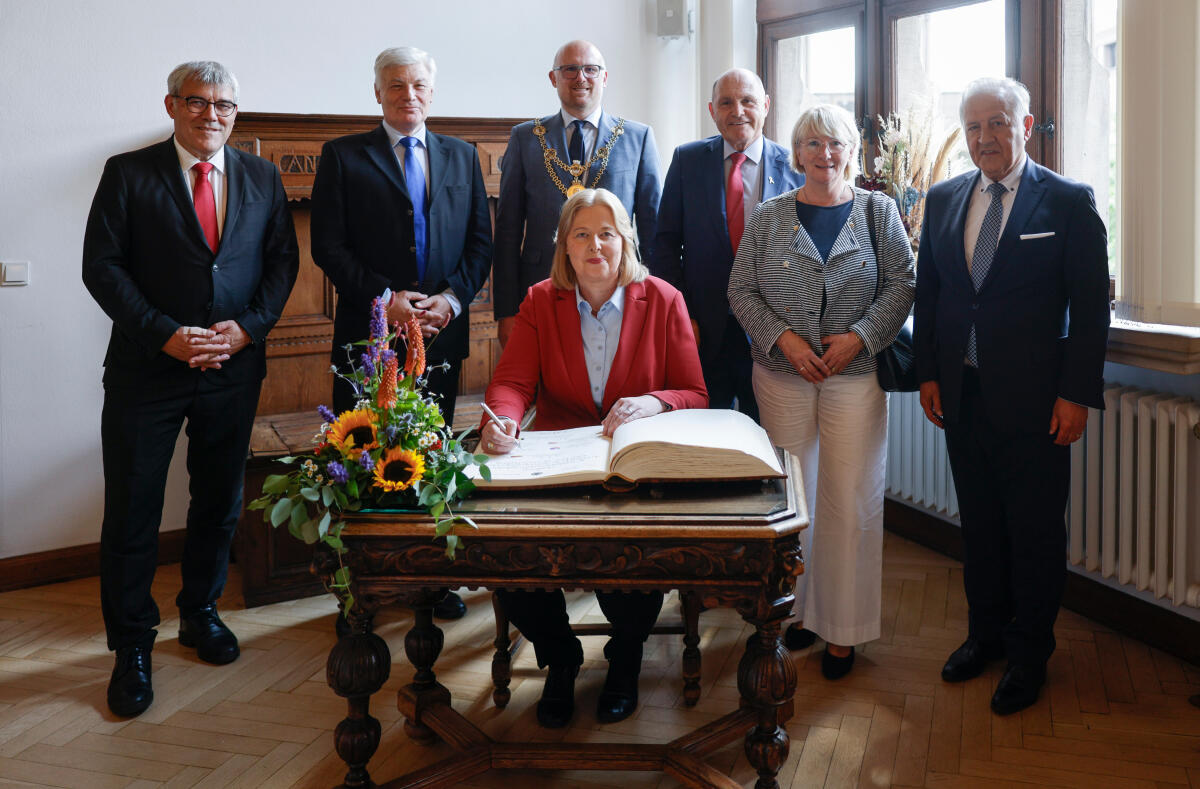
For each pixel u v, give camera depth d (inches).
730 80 136.6
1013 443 114.0
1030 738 108.7
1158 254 117.6
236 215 127.7
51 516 164.4
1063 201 109.7
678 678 125.0
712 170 139.2
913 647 132.4
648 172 149.6
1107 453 131.3
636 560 81.5
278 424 163.5
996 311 112.3
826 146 118.0
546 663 116.2
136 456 124.0
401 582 85.4
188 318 125.0
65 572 165.0
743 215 138.8
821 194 121.4
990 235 113.6
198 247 124.6
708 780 93.3
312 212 140.0
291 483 85.7
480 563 82.8
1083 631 136.2
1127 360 123.8
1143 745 106.5
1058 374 111.3
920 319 121.9
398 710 114.9
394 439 86.0
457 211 142.3
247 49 169.5
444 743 110.9
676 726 113.0
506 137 179.0
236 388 130.3
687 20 206.2
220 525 135.0
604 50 201.3
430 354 140.1
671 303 112.2
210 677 128.6
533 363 112.2
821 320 121.3
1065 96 151.2
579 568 81.8
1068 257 109.1
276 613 150.7
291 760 107.7
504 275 148.7
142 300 122.0
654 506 83.6
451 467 85.0
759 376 127.7
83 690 125.3
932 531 171.5
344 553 84.4
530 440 98.8
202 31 165.9
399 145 139.5
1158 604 130.0
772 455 89.4
